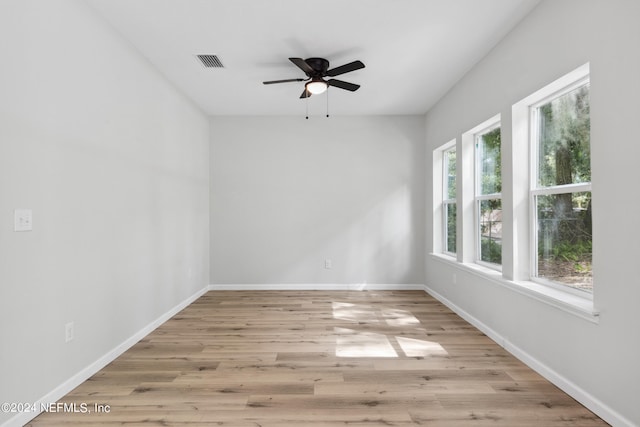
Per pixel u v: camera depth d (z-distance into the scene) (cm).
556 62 238
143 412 205
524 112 294
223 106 500
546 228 276
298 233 550
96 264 262
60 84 225
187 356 288
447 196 501
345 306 447
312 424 193
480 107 354
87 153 252
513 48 292
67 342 230
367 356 288
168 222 395
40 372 206
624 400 183
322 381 244
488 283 335
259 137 550
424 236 547
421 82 414
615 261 189
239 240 549
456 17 277
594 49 203
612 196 191
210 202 548
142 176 335
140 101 333
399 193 550
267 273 549
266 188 550
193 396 223
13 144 190
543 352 251
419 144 549
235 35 304
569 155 250
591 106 206
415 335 338
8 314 186
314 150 551
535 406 211
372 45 323
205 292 528
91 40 258
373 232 550
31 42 202
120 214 296
